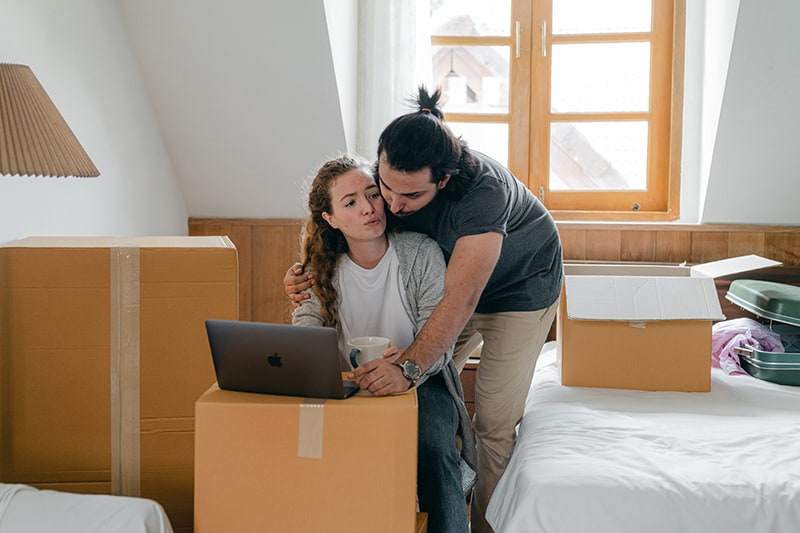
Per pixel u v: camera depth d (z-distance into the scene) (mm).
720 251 3580
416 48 3504
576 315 2598
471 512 2586
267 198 3676
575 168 3797
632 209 3775
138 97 3191
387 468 1617
